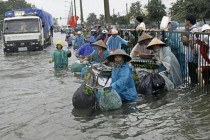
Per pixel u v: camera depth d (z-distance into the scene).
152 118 7.67
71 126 7.42
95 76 8.98
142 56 10.75
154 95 9.65
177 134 6.64
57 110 8.66
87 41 18.80
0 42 50.84
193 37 10.07
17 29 27.11
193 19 10.95
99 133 6.92
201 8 29.45
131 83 9.30
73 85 11.61
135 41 14.27
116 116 7.96
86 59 13.30
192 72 10.30
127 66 9.29
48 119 7.98
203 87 9.78
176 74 10.51
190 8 30.31
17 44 26.86
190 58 10.26
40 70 15.61
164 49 10.42
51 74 14.21
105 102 8.42
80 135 6.86
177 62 10.55
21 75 14.43
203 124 7.08
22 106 9.21
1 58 22.89
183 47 10.62
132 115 7.97
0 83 12.67
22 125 7.64
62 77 13.32
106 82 9.04
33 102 9.58
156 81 9.74
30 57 22.56
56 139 6.71
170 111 8.09
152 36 11.95
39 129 7.33
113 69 9.23
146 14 31.83
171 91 9.95
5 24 27.20
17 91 11.10
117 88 9.03
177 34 10.89
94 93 8.67
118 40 13.59
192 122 7.24
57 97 10.02
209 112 7.81
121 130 7.03
